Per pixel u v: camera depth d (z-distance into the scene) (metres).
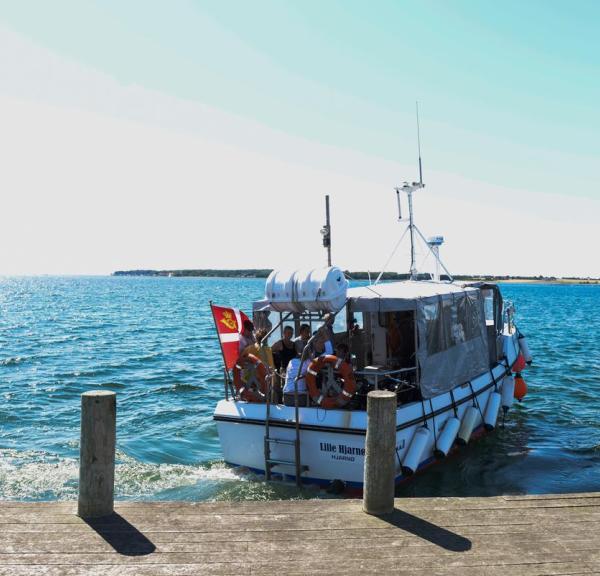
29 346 30.28
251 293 114.12
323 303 9.43
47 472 10.27
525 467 11.05
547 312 66.00
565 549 4.57
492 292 14.85
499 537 4.75
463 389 11.70
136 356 27.00
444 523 4.99
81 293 118.25
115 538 4.67
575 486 10.08
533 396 17.67
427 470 10.71
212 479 9.73
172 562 4.33
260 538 4.70
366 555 4.46
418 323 9.96
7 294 108.69
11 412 15.40
